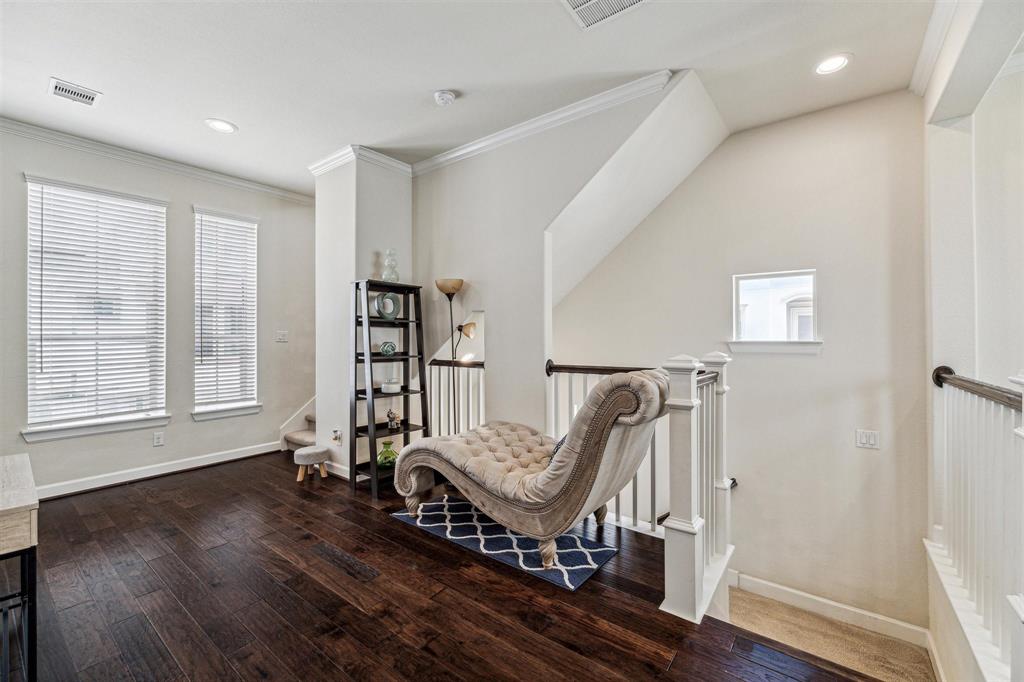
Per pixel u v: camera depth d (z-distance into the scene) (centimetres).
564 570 212
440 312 376
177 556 227
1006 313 230
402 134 331
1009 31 176
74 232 324
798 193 306
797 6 202
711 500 228
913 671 245
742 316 332
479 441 275
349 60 241
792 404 306
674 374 184
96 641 163
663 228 362
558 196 301
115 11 200
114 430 341
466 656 156
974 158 238
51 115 295
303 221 466
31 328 307
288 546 238
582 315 404
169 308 371
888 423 277
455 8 202
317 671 149
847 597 288
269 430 439
